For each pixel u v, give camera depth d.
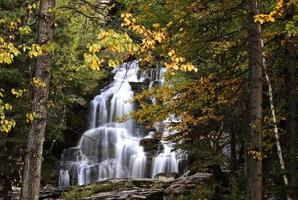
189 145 16.25
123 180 24.05
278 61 12.61
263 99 13.69
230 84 13.08
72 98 30.48
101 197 21.02
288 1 9.79
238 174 16.42
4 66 18.69
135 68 38.06
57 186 29.86
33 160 9.40
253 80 10.34
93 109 35.47
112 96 35.88
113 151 32.31
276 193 11.02
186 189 18.88
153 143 30.67
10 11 16.31
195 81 13.15
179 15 12.42
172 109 13.80
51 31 9.73
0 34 8.88
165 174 26.09
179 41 12.05
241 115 14.28
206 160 16.47
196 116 15.23
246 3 11.93
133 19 8.20
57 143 33.00
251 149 10.06
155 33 8.17
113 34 7.54
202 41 12.30
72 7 9.71
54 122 20.66
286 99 12.54
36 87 9.63
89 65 7.93
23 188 9.32
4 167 19.47
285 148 12.52
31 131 9.52
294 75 11.97
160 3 13.03
